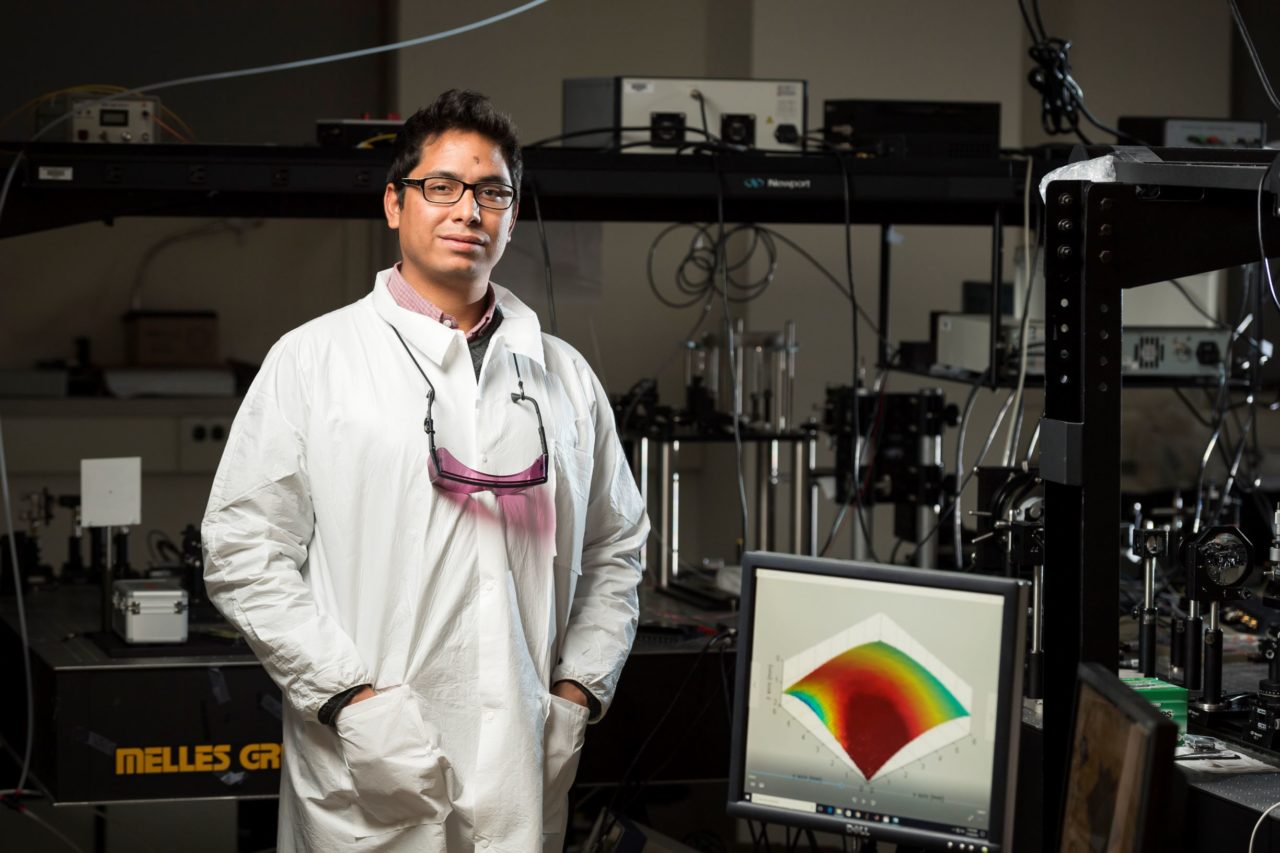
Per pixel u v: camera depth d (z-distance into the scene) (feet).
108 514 9.45
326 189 9.32
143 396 17.19
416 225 6.45
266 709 8.84
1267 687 6.81
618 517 7.19
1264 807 5.92
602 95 10.83
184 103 18.11
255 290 18.78
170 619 8.98
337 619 6.40
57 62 17.71
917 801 5.61
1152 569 7.63
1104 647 6.17
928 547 11.91
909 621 5.61
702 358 12.89
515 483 6.40
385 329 6.59
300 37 18.35
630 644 7.09
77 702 8.60
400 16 17.29
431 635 6.32
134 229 18.34
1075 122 10.67
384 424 6.38
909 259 16.85
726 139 10.73
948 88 16.52
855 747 5.69
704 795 12.17
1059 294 6.22
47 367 17.57
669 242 18.42
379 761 6.14
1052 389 6.29
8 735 9.98
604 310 18.33
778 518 16.63
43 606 10.59
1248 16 18.22
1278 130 15.75
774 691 5.79
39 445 16.71
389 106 18.12
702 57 18.21
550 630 6.70
